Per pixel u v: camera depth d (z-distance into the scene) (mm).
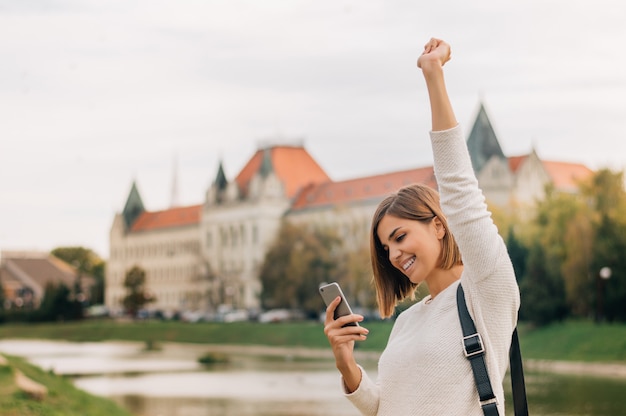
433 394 3783
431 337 3855
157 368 55406
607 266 56031
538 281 57031
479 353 3748
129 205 173500
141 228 168375
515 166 108312
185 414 31797
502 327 3771
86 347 84000
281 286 98312
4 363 20281
